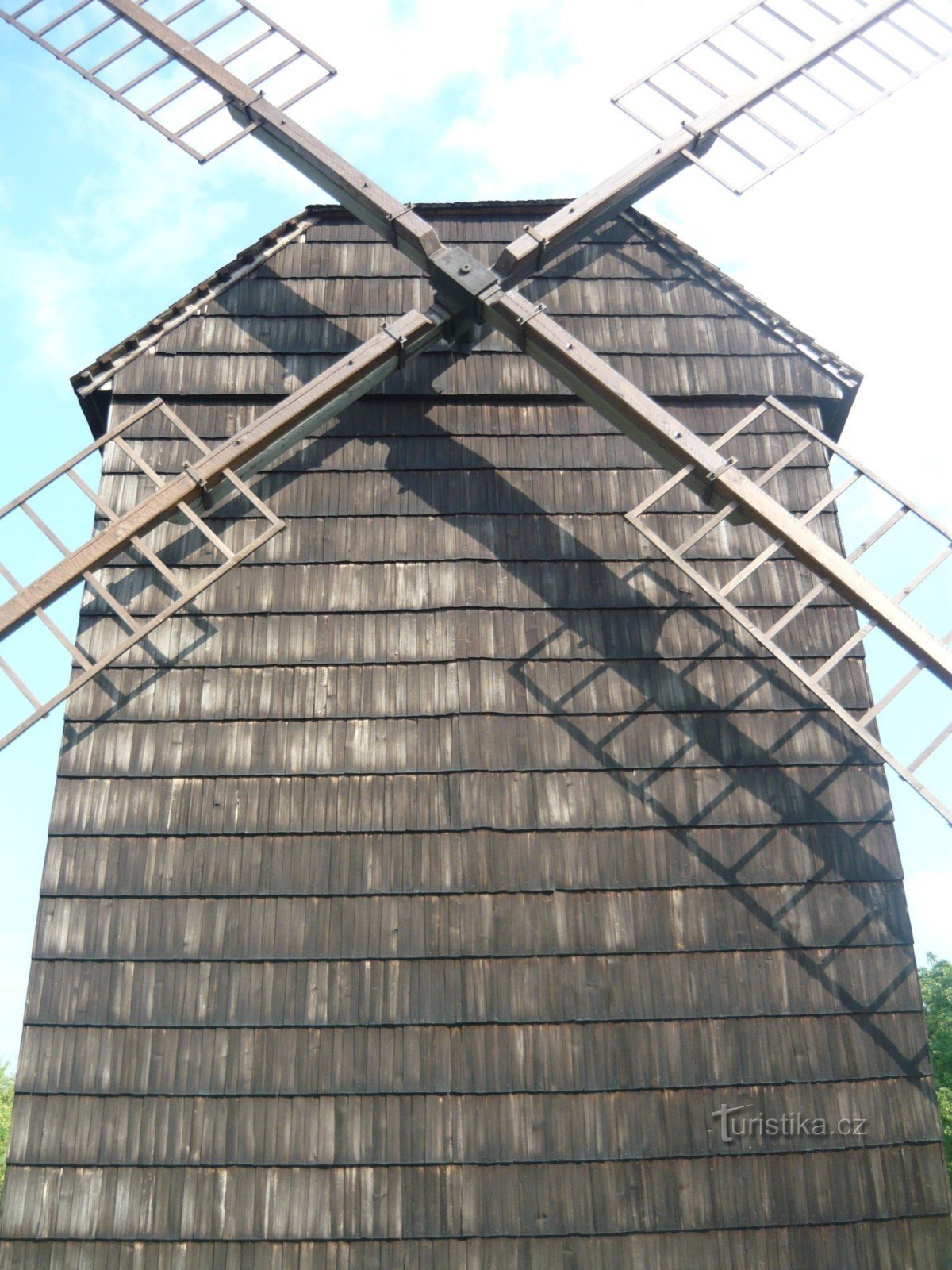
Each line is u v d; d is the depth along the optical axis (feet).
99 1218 22.52
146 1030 24.12
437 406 31.17
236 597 28.55
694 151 32.07
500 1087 23.71
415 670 27.78
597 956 24.95
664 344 32.07
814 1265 22.40
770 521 26.45
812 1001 24.67
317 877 25.57
